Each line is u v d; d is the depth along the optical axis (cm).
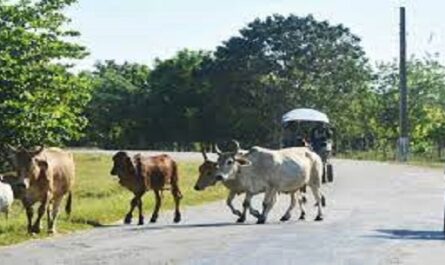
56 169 1920
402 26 6662
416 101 9425
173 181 2175
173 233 1877
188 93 11281
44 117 3494
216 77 10594
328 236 1817
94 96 11756
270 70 10275
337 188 3338
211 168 2233
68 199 2123
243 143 10469
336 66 10212
